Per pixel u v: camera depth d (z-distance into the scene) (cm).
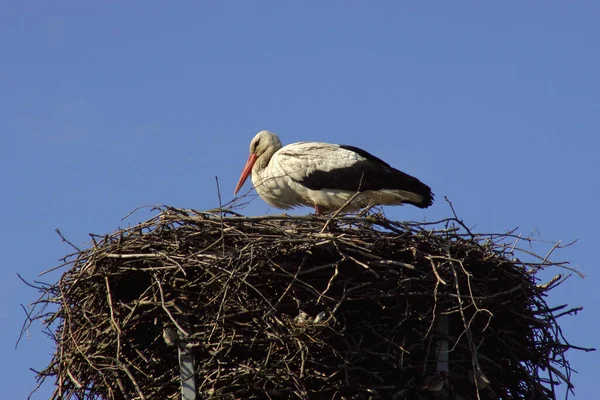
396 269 1323
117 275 1357
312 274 1328
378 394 1287
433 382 1308
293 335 1244
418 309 1345
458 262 1341
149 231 1365
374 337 1327
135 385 1258
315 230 1351
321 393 1293
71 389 1366
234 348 1294
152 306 1343
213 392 1277
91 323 1348
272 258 1305
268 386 1287
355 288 1293
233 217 1345
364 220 1355
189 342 1303
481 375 1270
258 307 1286
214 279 1270
